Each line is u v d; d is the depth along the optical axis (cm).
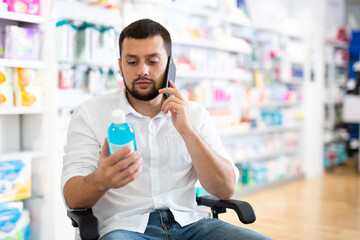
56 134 272
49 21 269
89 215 140
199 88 423
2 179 251
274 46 536
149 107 166
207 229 157
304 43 591
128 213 157
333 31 689
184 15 433
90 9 321
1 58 260
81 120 164
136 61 154
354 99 650
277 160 551
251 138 537
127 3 340
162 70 157
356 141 745
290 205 440
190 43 403
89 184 136
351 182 570
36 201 279
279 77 554
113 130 129
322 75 630
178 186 167
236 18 461
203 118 176
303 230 356
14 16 252
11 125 277
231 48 456
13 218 257
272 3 559
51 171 271
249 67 507
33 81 269
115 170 128
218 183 159
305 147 599
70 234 282
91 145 160
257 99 510
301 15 595
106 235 146
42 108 270
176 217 160
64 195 146
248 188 481
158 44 154
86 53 302
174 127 168
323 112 638
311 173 612
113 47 320
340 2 738
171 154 166
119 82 328
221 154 173
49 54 270
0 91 250
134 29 154
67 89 306
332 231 355
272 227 363
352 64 763
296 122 584
